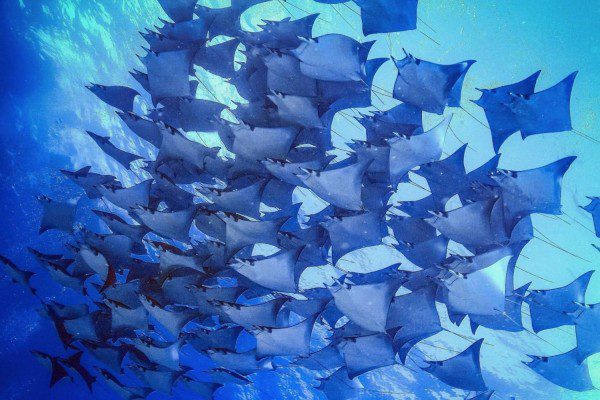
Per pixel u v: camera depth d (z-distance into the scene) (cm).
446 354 1430
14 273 766
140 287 606
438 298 541
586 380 610
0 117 1377
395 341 555
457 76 538
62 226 754
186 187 1180
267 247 1328
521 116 562
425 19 1316
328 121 610
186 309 611
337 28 1345
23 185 1401
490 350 1431
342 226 568
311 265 619
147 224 604
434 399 1405
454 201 1212
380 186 596
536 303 590
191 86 654
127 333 652
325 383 716
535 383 1421
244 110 620
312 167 570
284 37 622
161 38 638
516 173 512
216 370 784
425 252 591
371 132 621
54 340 1401
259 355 593
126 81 1534
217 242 612
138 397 787
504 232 518
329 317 663
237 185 612
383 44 1342
